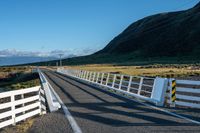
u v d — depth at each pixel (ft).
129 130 37.50
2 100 83.76
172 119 44.60
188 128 38.11
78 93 89.15
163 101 60.70
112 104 62.80
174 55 650.02
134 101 68.08
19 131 39.99
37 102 54.29
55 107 56.08
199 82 56.49
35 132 38.73
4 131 40.91
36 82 149.18
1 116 42.19
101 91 96.17
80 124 42.19
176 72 208.64
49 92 57.88
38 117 50.29
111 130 37.68
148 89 103.96
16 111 46.44
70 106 60.54
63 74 269.64
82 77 175.01
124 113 50.78
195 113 50.16
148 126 39.81
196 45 646.33
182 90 59.26
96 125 41.16
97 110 54.65
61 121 45.01
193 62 455.22
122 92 85.46
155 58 652.07
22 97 48.57
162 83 61.82
